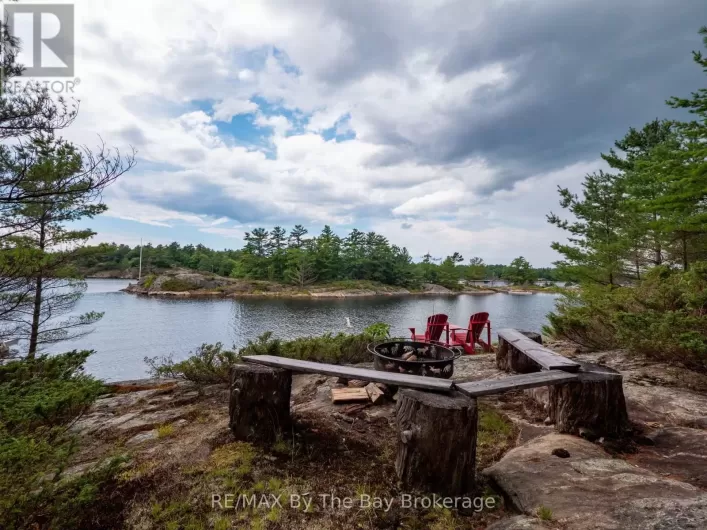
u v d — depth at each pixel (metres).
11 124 4.07
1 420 2.11
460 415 2.22
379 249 78.19
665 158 7.25
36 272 5.99
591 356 5.82
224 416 3.70
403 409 2.43
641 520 1.63
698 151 5.75
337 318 29.58
